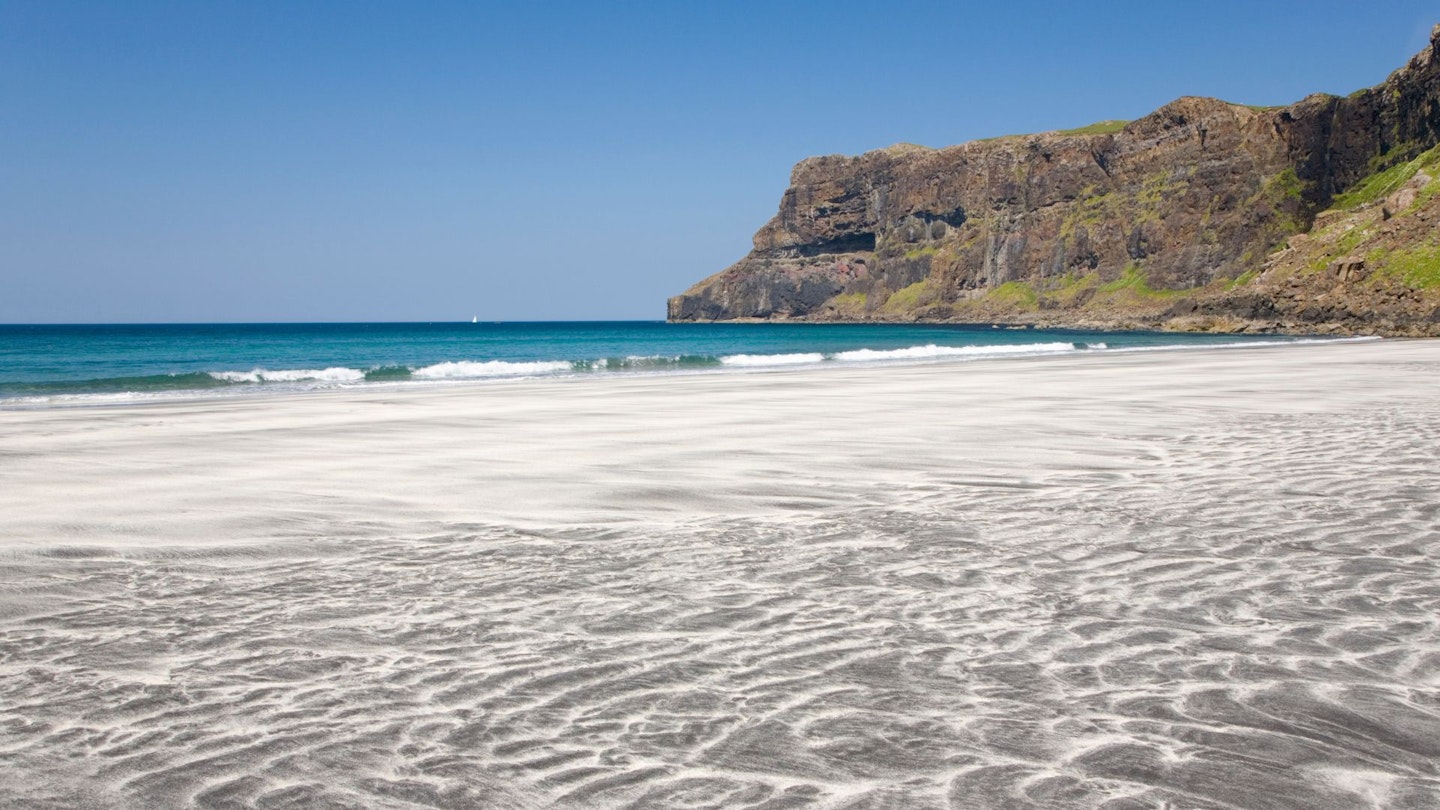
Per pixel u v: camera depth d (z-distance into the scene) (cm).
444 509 855
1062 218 19662
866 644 481
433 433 1450
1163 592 569
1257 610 531
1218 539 705
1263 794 323
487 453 1216
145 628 515
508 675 441
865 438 1338
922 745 363
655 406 1892
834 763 348
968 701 405
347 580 615
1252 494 880
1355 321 9450
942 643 482
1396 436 1273
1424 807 315
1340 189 15112
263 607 555
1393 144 14362
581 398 2141
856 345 8450
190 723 388
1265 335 10094
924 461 1121
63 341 9550
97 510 851
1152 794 322
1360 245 10412
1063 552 673
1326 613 523
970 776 337
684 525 784
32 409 2067
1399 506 808
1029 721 384
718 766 346
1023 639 486
